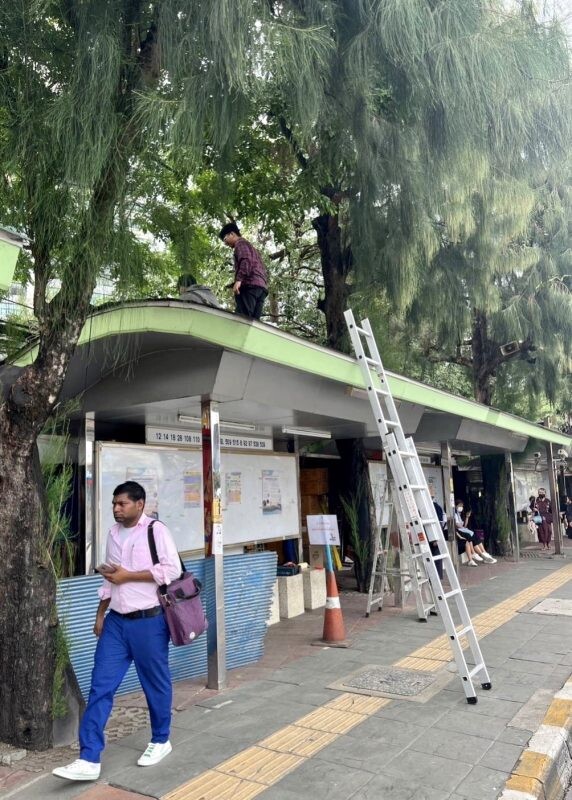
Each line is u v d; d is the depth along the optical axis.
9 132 4.75
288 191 10.48
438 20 5.23
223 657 5.96
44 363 4.68
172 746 4.59
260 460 9.25
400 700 5.44
